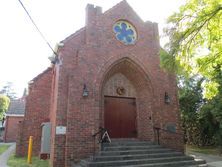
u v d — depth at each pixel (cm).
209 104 1658
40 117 1433
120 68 1346
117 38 1307
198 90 2000
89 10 1274
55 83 1262
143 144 1198
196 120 2006
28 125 1402
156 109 1299
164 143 1252
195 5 705
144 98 1363
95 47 1223
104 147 1082
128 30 1361
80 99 1109
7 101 3409
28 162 1163
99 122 1131
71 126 1054
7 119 2952
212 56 780
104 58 1232
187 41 746
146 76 1331
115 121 1316
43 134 1280
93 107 1127
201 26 714
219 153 1622
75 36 1219
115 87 1362
